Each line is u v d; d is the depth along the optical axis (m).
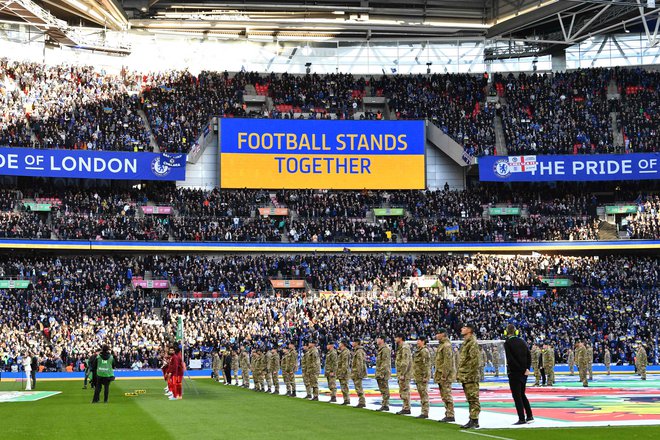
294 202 83.25
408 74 94.00
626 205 82.56
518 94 91.25
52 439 18.83
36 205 76.00
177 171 79.75
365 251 80.25
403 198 84.75
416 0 91.56
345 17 92.38
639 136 86.12
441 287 74.12
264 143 84.56
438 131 88.25
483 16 93.94
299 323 66.38
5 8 75.12
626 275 75.75
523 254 83.19
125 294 69.81
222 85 89.75
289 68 94.62
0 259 74.94
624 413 26.12
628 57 94.81
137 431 20.47
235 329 64.69
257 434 19.47
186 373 62.62
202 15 89.88
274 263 76.31
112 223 75.88
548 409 28.06
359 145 85.81
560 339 65.69
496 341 52.91
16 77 81.75
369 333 64.94
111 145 79.88
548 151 84.88
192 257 77.25
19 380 57.19
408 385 25.61
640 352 51.06
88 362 45.12
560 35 94.56
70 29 81.50
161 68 92.06
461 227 81.00
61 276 70.50
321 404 30.39
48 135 78.44
